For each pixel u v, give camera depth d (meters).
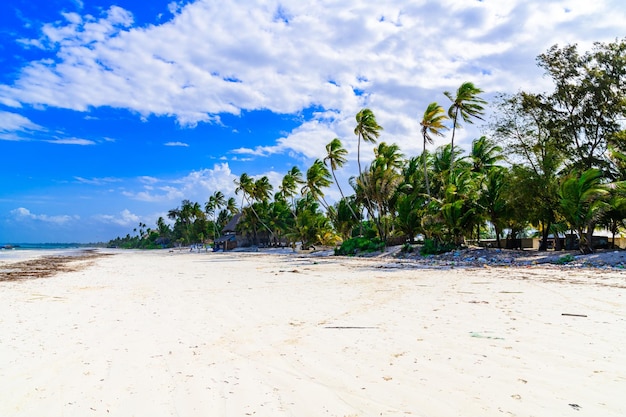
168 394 4.39
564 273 16.33
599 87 25.53
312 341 6.53
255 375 4.97
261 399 4.20
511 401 3.94
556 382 4.38
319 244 54.81
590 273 15.97
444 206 29.06
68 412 3.97
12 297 12.77
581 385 4.27
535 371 4.75
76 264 37.28
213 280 17.95
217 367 5.32
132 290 14.53
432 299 10.56
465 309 8.91
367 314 8.72
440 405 3.91
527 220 27.47
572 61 26.52
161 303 11.09
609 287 11.85
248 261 36.16
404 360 5.37
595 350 5.50
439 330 6.96
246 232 74.31
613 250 22.91
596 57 26.33
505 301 9.84
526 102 27.50
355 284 14.70
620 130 25.80
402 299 10.74
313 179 50.22
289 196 63.34
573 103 26.89
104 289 15.05
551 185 24.70
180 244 128.00
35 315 9.38
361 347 6.07
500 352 5.55
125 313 9.52
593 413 3.63
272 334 7.12
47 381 4.86
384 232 39.50
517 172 25.69
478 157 39.56
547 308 8.73
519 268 19.52
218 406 4.05
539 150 27.16
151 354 5.98
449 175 34.03
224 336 7.06
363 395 4.23
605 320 7.40
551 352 5.46
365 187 38.47
